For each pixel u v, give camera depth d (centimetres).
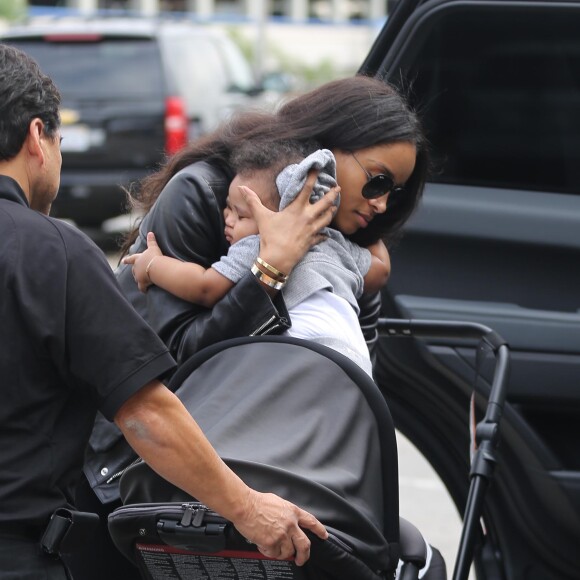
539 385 994
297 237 750
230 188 786
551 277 1000
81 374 614
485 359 989
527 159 1025
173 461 620
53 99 654
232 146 809
